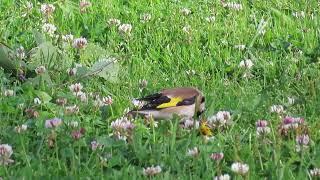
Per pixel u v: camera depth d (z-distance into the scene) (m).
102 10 15.97
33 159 9.64
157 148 9.96
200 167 9.52
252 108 11.52
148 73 13.38
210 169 9.42
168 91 11.14
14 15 15.20
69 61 13.27
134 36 14.91
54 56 13.16
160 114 10.91
